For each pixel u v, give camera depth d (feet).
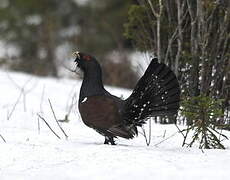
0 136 57.57
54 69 145.38
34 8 190.39
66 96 93.86
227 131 63.16
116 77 126.41
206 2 65.16
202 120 52.80
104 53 152.05
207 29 66.69
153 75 51.21
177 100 51.01
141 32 74.08
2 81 108.58
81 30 177.06
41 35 155.63
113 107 52.16
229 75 67.00
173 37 67.87
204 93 65.77
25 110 76.79
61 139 56.95
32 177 41.65
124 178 39.68
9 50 178.70
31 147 49.83
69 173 41.57
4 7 188.03
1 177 42.24
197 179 39.09
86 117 52.80
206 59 66.18
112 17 188.55
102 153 46.80
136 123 52.80
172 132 61.93
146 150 48.24
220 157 46.21
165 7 71.15
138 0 73.82
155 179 39.27
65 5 201.67
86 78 54.08
